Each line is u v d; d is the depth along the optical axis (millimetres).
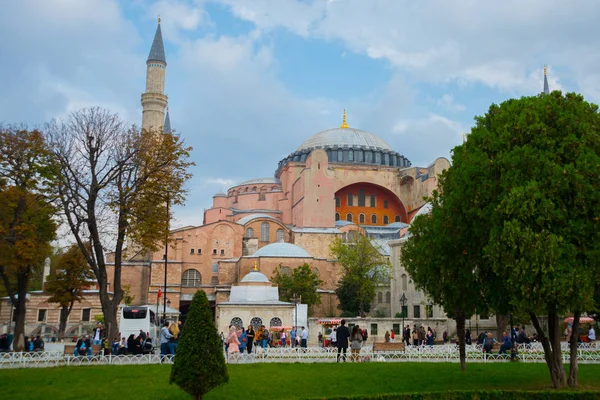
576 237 18938
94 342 36219
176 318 71500
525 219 19109
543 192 19219
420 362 28562
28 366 25406
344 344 27609
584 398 16531
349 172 101562
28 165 36906
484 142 21734
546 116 20844
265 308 59031
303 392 19453
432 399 16109
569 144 19875
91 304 68438
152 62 90688
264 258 79438
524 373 24406
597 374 24969
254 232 91812
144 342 33000
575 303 18562
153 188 37031
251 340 31109
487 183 20734
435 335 57062
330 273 83438
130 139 37469
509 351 30438
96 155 36312
